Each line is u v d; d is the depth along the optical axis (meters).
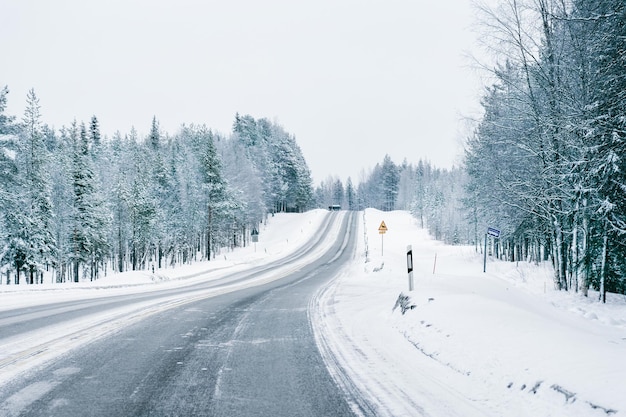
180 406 4.13
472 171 32.12
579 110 13.98
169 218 57.12
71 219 43.22
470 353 5.27
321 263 36.34
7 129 33.00
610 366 3.96
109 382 4.89
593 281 18.94
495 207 26.73
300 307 11.63
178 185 58.91
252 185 75.25
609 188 14.34
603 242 15.20
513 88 16.58
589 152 13.97
